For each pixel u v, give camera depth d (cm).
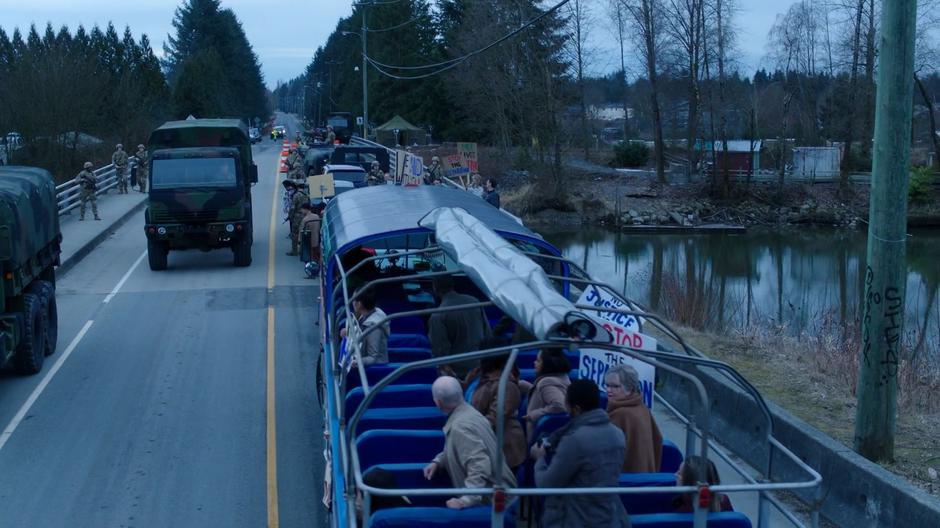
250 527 868
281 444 1090
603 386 693
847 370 1290
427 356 908
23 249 1281
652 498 611
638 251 4216
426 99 7731
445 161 3167
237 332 1639
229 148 2286
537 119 5722
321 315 1262
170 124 2781
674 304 1975
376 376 827
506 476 577
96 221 3012
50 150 4319
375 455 657
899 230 886
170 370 1400
